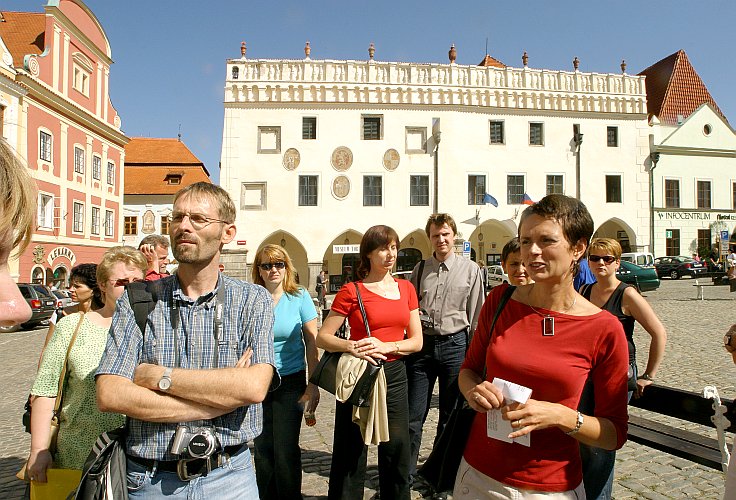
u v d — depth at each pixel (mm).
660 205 33594
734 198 34812
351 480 3486
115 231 33938
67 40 28125
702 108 34625
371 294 3664
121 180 34844
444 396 4312
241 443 2109
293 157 28109
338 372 3389
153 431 2018
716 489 4184
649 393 3475
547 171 30188
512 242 3922
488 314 2436
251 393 1999
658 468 4660
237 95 27969
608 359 2088
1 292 1292
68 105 27828
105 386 1950
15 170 1330
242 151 27938
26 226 1355
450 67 29531
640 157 31203
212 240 2137
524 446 2121
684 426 5895
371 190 28656
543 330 2143
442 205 28859
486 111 29703
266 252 3908
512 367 2150
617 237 32344
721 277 25906
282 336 3756
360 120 28703
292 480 3666
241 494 2107
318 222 28125
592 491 2885
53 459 2832
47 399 2820
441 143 29031
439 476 2574
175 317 2119
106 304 3016
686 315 15602
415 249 29984
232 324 2156
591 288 3654
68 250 28109
